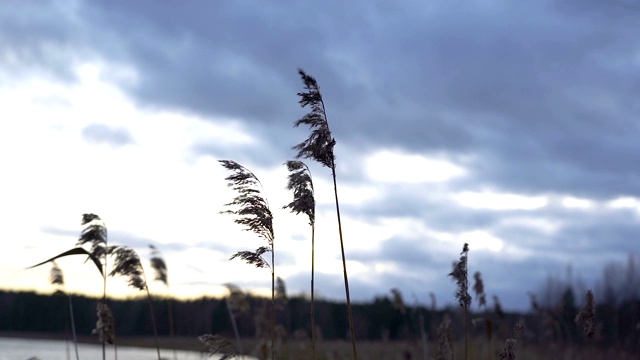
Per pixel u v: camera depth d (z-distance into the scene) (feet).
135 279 40.42
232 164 32.94
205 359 49.42
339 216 32.89
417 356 66.85
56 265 44.16
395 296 62.03
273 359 34.60
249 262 33.53
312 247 33.73
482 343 63.52
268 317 62.44
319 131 31.68
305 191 32.63
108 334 39.34
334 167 32.58
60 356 136.77
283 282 63.21
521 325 38.65
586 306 41.73
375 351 98.99
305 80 31.76
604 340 107.34
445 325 45.73
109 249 39.78
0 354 136.67
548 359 76.59
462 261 39.50
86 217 38.09
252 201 32.96
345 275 32.78
